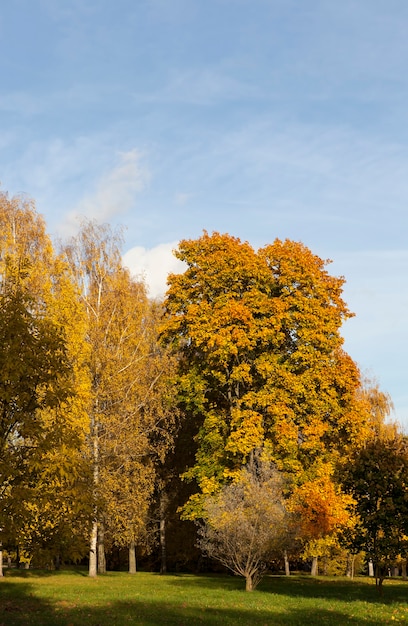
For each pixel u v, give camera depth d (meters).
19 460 12.87
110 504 30.20
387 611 19.33
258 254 33.34
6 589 23.69
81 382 28.77
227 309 30.08
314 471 30.30
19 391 13.07
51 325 13.97
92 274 36.03
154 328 37.34
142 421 34.34
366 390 48.84
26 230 33.38
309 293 32.72
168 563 47.16
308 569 49.81
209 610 19.25
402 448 24.28
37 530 13.06
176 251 34.03
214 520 25.53
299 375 31.06
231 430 30.55
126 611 18.39
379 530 23.50
